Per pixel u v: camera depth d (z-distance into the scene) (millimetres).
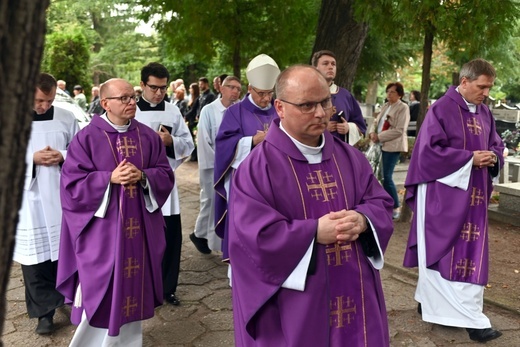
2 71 903
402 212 6781
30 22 923
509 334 3820
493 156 3646
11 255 995
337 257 2240
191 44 7930
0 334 1017
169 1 7410
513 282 4848
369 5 5523
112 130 3328
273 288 2154
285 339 2193
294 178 2254
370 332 2262
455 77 9000
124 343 3375
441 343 3678
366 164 2510
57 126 3900
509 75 17156
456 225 3689
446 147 3725
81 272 3197
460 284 3715
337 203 2293
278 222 2135
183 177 10008
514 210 7055
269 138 2311
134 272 3250
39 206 3771
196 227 5605
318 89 2139
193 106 11648
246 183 2227
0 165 928
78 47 19625
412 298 4453
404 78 24500
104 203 3154
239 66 7910
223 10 7285
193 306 4312
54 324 3977
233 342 3703
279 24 7645
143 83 4441
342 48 6812
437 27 5285
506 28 5227
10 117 923
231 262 2270
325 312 2180
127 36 27719
